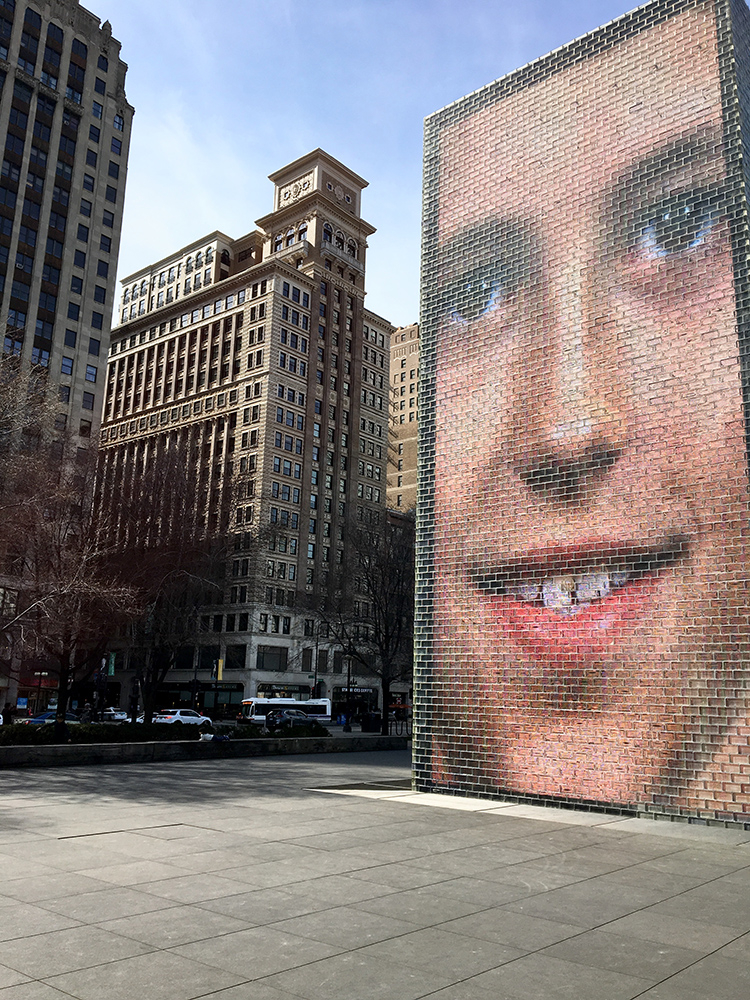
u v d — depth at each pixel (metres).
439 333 16.53
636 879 7.64
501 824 10.93
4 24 67.94
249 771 18.34
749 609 11.48
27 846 8.64
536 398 14.62
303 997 4.46
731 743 11.32
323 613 42.28
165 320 98.88
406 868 7.86
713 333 12.58
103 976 4.71
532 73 16.06
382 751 27.61
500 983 4.75
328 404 89.94
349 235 98.50
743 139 12.98
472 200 16.58
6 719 37.03
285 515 81.88
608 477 13.38
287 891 6.82
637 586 12.68
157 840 9.09
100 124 74.00
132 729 25.11
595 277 14.24
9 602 25.41
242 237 98.62
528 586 14.00
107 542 26.45
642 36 14.48
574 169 14.96
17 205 66.50
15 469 23.41
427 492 15.93
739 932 5.88
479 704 14.22
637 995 4.61
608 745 12.50
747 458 11.88
